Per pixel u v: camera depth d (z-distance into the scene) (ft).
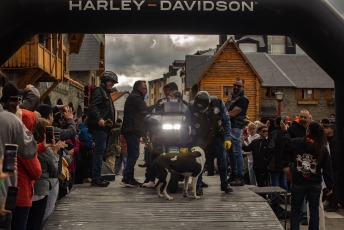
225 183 21.94
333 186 19.88
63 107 18.80
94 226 16.87
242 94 24.23
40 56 53.67
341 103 17.56
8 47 16.53
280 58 155.94
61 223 17.12
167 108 22.94
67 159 20.59
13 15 15.90
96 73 124.77
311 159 20.17
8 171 9.23
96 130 23.17
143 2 16.56
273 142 27.30
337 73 17.38
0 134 10.87
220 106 21.67
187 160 20.12
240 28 17.31
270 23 17.22
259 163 28.09
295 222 20.74
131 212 18.34
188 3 16.65
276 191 23.06
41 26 16.79
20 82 53.78
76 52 92.84
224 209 18.81
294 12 16.89
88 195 21.07
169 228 16.72
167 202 19.72
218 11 16.78
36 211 15.72
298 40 17.72
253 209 18.90
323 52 17.24
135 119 23.40
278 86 142.82
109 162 34.58
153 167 20.51
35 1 16.19
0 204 10.36
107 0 16.48
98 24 16.85
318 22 16.83
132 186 23.57
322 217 21.68
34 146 11.71
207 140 21.52
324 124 29.37
